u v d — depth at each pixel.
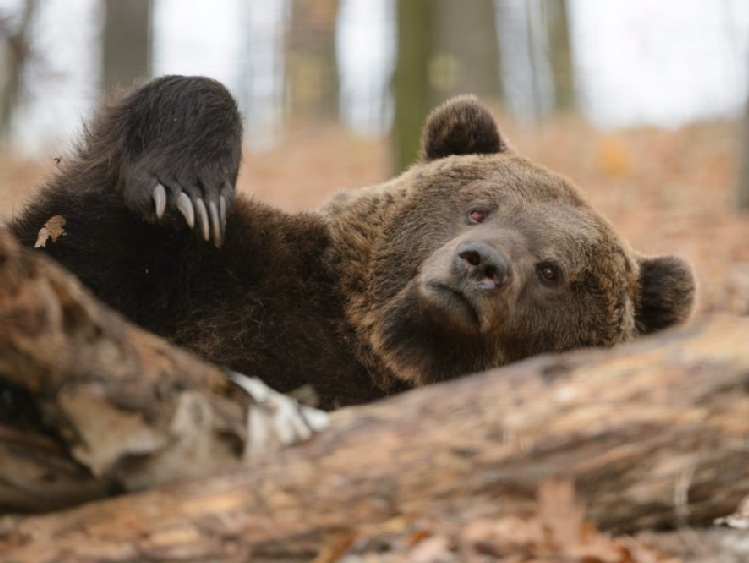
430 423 7.05
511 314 12.05
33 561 6.50
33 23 21.30
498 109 54.50
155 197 10.66
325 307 12.41
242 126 12.00
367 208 13.09
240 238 11.52
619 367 7.11
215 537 6.66
